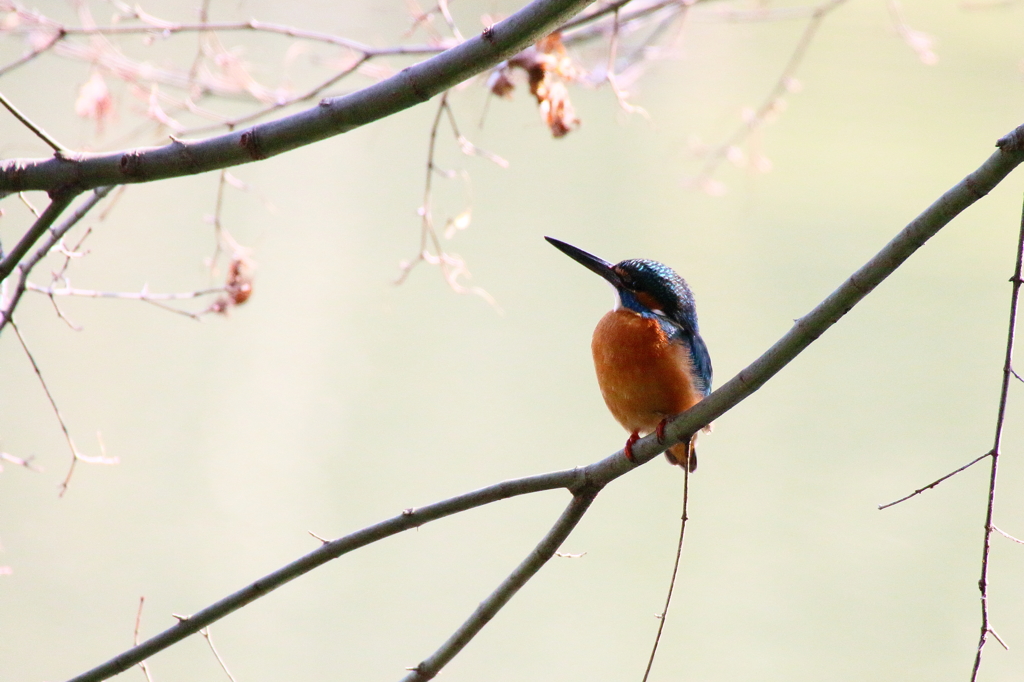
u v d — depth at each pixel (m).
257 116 10.73
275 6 19.83
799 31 27.66
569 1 5.79
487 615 7.05
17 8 10.68
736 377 6.32
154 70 12.71
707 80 26.44
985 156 25.98
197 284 20.64
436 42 10.51
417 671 7.20
